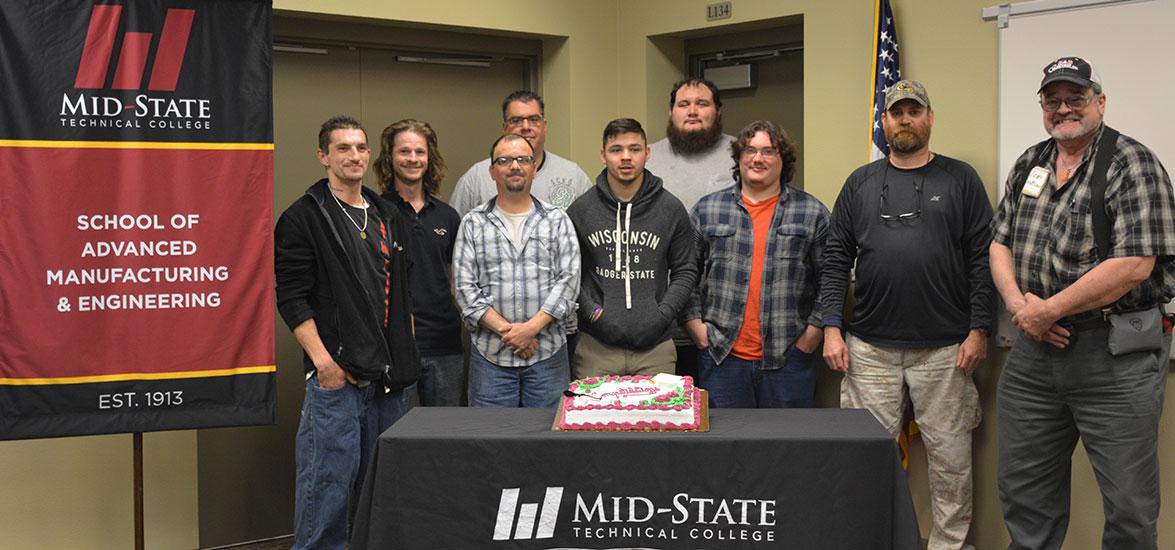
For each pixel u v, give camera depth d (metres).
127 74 3.19
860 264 4.00
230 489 4.61
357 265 3.69
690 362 4.68
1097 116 3.33
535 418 3.14
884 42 4.25
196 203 3.28
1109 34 3.75
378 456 2.94
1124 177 3.27
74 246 3.16
